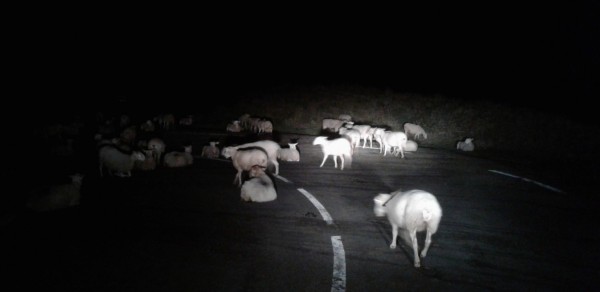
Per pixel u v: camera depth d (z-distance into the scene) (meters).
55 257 7.77
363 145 20.19
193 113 30.00
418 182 13.35
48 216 9.93
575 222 9.91
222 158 17.17
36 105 31.78
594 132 21.14
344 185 12.94
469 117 24.89
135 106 33.50
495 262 7.83
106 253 7.96
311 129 25.23
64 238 8.63
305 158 17.02
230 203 11.10
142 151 14.82
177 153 15.49
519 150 19.50
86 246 8.27
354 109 28.14
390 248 8.41
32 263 7.52
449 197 11.77
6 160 15.82
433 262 7.80
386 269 7.52
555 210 10.76
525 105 28.88
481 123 23.62
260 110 29.66
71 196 10.59
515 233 9.23
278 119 27.36
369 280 7.11
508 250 8.36
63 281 6.91
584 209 10.87
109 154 13.23
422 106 28.64
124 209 10.48
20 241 8.48
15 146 18.66
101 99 36.34
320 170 14.90
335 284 6.95
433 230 7.47
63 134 21.23
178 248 8.25
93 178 13.43
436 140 21.92
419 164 15.96
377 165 15.74
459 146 19.59
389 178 13.83
